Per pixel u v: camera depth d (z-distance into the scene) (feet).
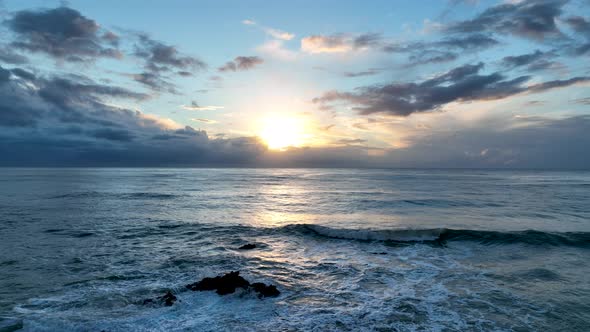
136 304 27.71
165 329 23.52
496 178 293.64
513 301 28.68
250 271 36.99
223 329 23.63
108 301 28.22
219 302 28.30
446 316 25.89
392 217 75.25
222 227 62.13
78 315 25.52
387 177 308.60
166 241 51.06
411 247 48.55
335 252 45.91
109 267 37.58
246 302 28.40
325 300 29.09
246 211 84.58
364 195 125.80
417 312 26.61
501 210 85.46
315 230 58.65
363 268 38.52
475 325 24.41
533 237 51.03
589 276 35.17
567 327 24.12
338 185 187.73
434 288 31.99
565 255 43.73
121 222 66.23
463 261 41.34
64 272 35.68
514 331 23.52
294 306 27.76
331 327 24.07
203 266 38.45
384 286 32.58
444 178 289.94
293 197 119.44
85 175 345.72
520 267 38.50
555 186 179.22
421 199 110.01
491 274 36.04
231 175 356.38
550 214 78.64
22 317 25.04
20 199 107.76
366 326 24.25
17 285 31.73
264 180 246.06
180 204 97.66
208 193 134.10
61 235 54.13
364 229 60.13
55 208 86.43
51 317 25.11
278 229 59.98
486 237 52.34
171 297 28.63
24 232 56.08
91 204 95.50
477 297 29.66
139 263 39.27
